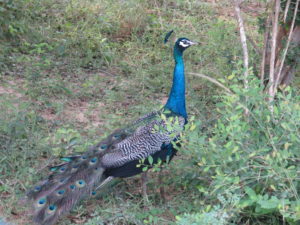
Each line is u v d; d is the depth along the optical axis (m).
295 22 4.31
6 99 4.61
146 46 5.86
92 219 3.56
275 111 3.39
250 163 3.43
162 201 3.78
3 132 4.25
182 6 6.69
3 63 5.28
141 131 3.70
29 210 3.63
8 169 3.97
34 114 4.49
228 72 5.05
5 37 5.70
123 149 3.65
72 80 5.26
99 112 4.80
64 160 3.74
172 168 3.82
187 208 3.65
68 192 3.53
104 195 3.80
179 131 3.51
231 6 6.69
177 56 3.86
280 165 3.42
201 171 3.70
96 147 3.73
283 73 4.40
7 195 3.78
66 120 4.61
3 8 5.55
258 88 3.49
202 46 5.62
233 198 3.22
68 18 6.23
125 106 4.90
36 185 3.62
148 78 5.27
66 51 5.63
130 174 3.67
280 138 3.41
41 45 5.59
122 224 3.58
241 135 3.38
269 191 3.46
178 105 3.83
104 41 5.86
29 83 5.02
